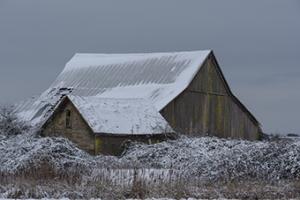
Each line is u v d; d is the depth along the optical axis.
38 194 43.34
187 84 107.25
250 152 65.12
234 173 61.91
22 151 64.94
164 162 76.94
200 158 68.12
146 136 95.38
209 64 111.31
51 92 121.56
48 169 49.91
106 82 123.06
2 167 61.16
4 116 97.81
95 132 92.12
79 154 68.00
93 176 47.44
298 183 51.34
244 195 46.12
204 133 107.94
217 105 111.19
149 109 101.81
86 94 122.94
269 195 46.69
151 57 121.12
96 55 134.62
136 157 84.31
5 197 42.97
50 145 66.50
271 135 110.75
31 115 113.12
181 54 116.31
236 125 112.25
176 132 98.75
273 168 62.66
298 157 62.66
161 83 112.19
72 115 96.12
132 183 45.31
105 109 98.12
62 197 43.06
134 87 116.31
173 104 105.38
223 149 71.31
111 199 42.56
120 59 127.31
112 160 73.69
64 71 133.00
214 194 45.84
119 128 94.62
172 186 45.72
